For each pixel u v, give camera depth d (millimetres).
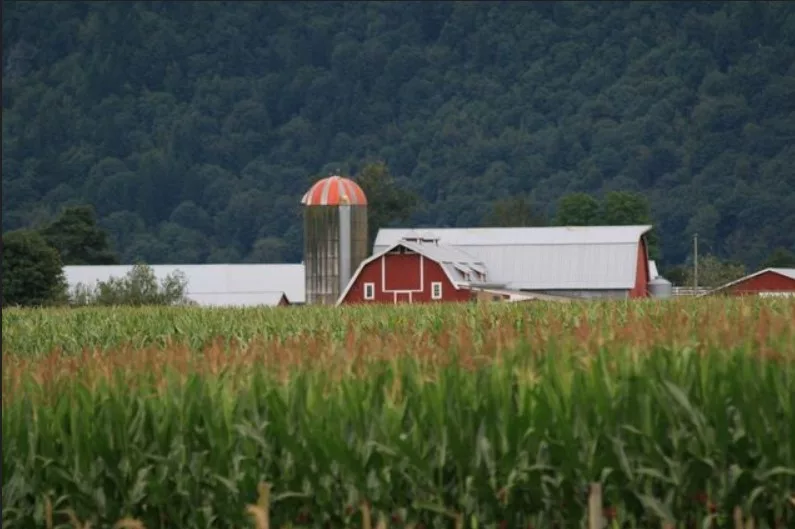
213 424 49719
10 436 51094
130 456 50531
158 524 50969
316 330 109375
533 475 46469
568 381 47250
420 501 47531
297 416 49219
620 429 46562
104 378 53250
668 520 45062
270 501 48969
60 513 50875
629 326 60812
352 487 47938
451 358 52250
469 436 47312
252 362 56188
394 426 47625
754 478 45281
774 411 45344
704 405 46000
